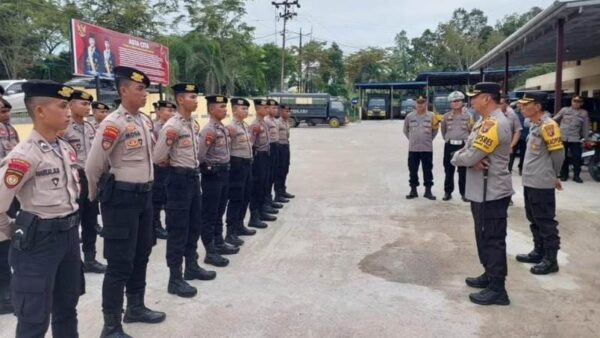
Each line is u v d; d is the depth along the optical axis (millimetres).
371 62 52312
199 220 4523
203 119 19359
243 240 5867
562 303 4004
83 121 5129
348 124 31922
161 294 4219
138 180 3387
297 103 28938
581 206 7359
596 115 11062
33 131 2652
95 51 11242
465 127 7789
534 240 5004
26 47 25188
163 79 14453
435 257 5195
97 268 4883
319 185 9789
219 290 4305
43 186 2607
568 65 19656
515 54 14273
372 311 3865
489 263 4000
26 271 2568
